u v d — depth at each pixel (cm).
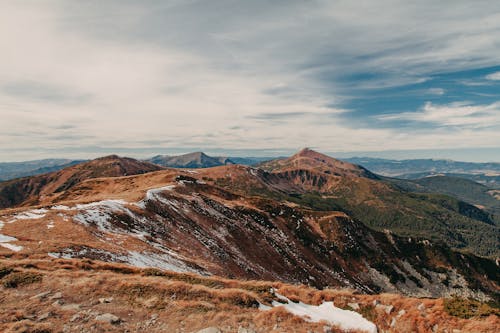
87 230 5081
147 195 8844
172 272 2873
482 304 1878
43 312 1719
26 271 2300
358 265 16800
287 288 2577
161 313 1820
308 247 15238
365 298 2317
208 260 6825
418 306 2042
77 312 1744
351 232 19150
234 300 2075
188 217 9200
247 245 10050
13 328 1470
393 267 18262
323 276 12606
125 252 4372
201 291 2134
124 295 2044
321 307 2298
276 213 16788
